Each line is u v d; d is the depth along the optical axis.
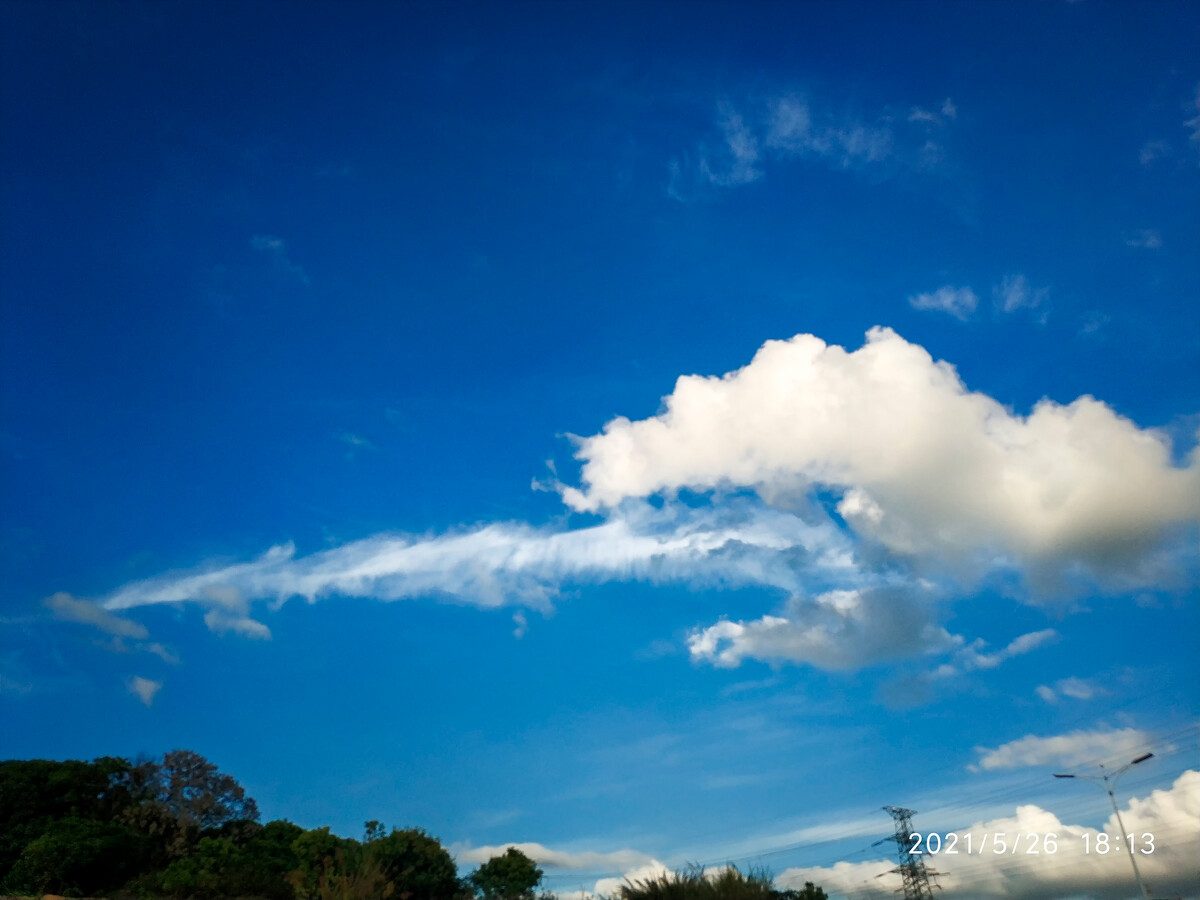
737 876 21.95
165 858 62.69
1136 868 53.47
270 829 71.38
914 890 73.56
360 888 36.84
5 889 51.94
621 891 22.92
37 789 64.38
